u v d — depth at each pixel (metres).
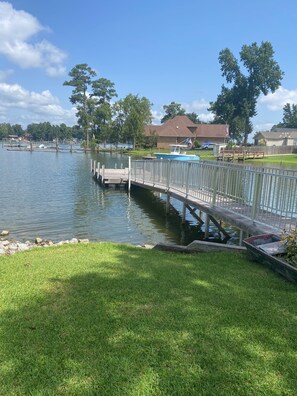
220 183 8.75
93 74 79.12
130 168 19.31
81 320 3.26
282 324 3.19
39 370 2.53
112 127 67.69
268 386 2.35
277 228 6.23
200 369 2.52
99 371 2.51
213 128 69.56
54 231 10.89
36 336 2.99
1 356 2.71
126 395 2.27
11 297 3.87
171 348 2.78
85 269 4.98
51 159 48.62
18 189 19.59
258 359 2.64
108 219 12.65
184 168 11.75
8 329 3.12
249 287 4.16
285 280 4.43
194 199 10.59
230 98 67.25
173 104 94.19
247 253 5.70
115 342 2.87
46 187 20.61
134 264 5.25
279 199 6.29
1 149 81.25
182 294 3.89
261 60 63.81
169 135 64.94
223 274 4.66
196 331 3.04
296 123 100.31
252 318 3.30
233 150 40.38
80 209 14.39
